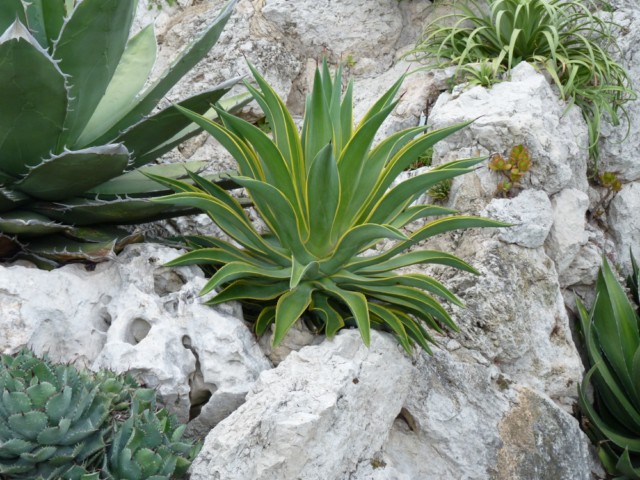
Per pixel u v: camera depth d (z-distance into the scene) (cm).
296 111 471
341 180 271
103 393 225
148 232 348
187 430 275
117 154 256
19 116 250
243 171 290
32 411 207
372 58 477
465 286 344
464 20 464
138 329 277
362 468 277
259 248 290
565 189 382
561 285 396
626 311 355
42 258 280
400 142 301
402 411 310
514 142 370
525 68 411
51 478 214
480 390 316
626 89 414
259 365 276
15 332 248
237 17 456
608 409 367
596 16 429
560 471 316
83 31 247
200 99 281
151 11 467
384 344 289
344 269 289
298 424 242
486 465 304
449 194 382
